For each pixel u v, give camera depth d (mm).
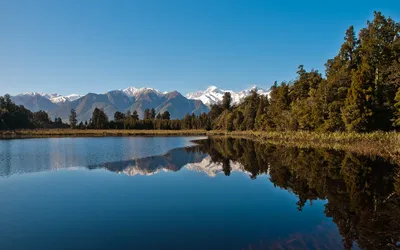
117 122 142250
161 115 184250
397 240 10086
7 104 143000
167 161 32125
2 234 10953
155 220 12492
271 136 65375
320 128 52750
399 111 41125
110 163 29156
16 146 47625
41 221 12328
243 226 11719
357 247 9453
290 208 14242
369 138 40156
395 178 20156
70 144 53000
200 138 82875
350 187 18062
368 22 57438
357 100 45031
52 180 20844
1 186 18766
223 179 21969
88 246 9867
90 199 15922
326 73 69125
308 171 23953
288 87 79938
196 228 11508
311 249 9367
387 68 45750
